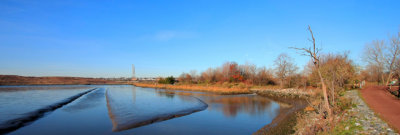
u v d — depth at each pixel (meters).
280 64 53.72
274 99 34.62
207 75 79.81
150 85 86.06
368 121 11.41
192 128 15.01
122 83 140.12
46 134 13.34
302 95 36.69
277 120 17.39
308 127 10.95
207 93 47.72
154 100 32.72
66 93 50.53
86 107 26.33
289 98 35.53
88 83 133.25
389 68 41.72
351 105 17.39
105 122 16.91
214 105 27.16
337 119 12.30
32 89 67.75
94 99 37.72
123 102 29.91
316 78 30.95
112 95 43.22
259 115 19.92
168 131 14.18
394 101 18.98
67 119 18.17
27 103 28.52
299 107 24.67
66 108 25.25
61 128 14.90
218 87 55.59
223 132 13.99
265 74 63.06
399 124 10.24
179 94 45.56
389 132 9.08
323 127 10.70
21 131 14.00
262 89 51.34
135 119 17.50
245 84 59.16
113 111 21.52
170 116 19.11
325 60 38.97
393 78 43.75
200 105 26.72
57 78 151.00
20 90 60.84
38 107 24.38
